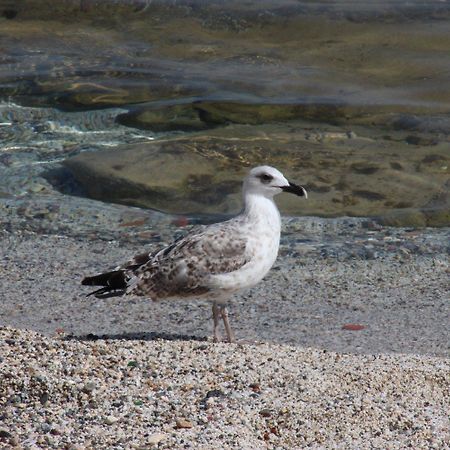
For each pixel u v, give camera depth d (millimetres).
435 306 12328
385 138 18344
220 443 7457
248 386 8461
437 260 13805
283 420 7941
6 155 17578
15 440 7367
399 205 15703
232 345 9586
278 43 22891
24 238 14516
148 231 14922
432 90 20344
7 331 9312
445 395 8797
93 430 7570
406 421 8141
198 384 8406
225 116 19312
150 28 23719
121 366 8648
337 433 7836
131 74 21344
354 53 22156
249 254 10125
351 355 9641
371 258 13836
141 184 16438
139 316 11789
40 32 23609
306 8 24172
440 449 7699
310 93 20297
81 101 19969
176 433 7570
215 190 16328
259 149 17781
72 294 12492
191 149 17734
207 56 22250
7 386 8125
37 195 16047
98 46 22875
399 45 22422
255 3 24516
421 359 9727
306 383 8641
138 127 18922
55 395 8070
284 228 14930
